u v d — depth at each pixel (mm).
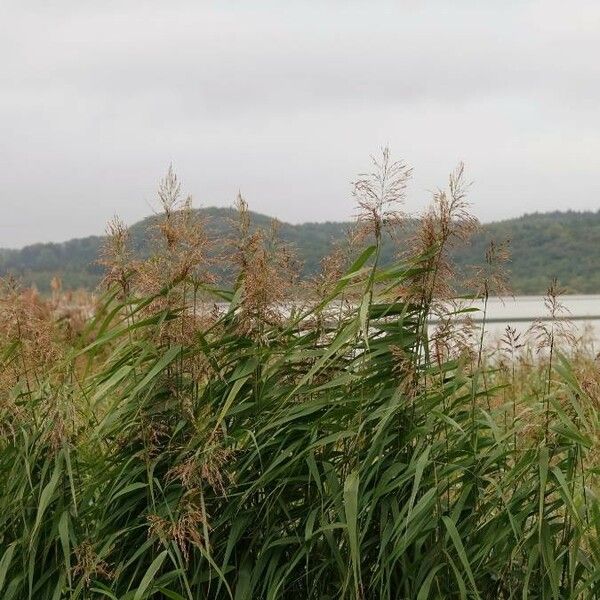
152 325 6672
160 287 6566
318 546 6332
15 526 6820
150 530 6301
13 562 6645
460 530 6148
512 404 6422
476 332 6336
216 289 6680
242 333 6570
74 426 6715
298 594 6453
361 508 6137
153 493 6508
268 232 6602
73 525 6652
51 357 7062
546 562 5941
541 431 6121
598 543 6121
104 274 6703
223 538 6469
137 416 6625
